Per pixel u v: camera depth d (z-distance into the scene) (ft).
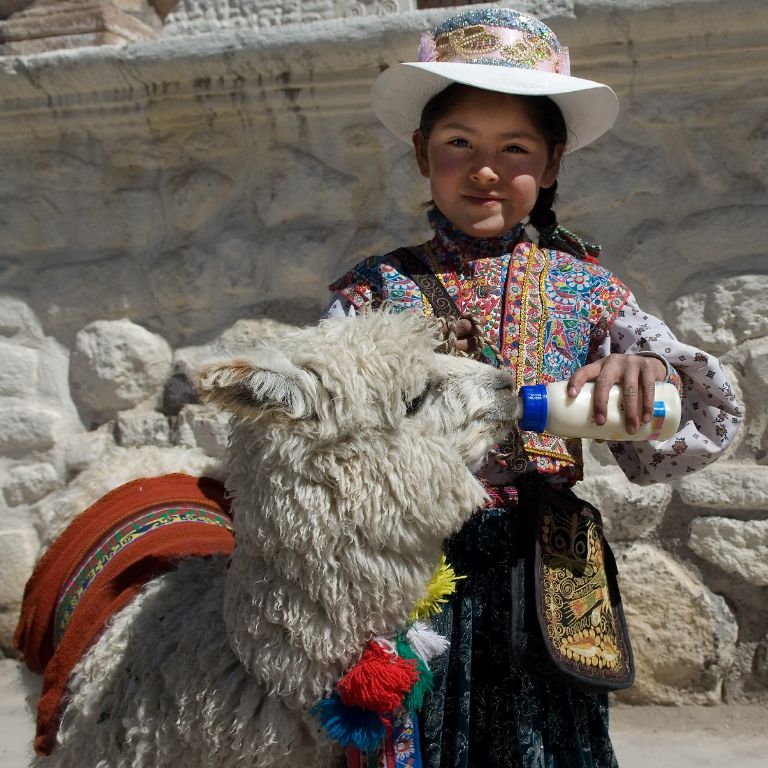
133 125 13.97
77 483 9.87
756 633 11.96
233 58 12.98
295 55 12.80
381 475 5.96
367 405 5.97
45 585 8.32
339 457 5.95
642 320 6.88
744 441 12.09
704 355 6.66
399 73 7.23
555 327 6.72
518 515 6.40
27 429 14.11
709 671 11.96
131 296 14.07
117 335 13.98
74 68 13.39
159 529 8.00
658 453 6.93
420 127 7.55
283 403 5.82
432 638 6.18
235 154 13.83
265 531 6.03
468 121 6.81
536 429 6.24
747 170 12.34
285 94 13.29
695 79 12.31
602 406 6.07
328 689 6.07
